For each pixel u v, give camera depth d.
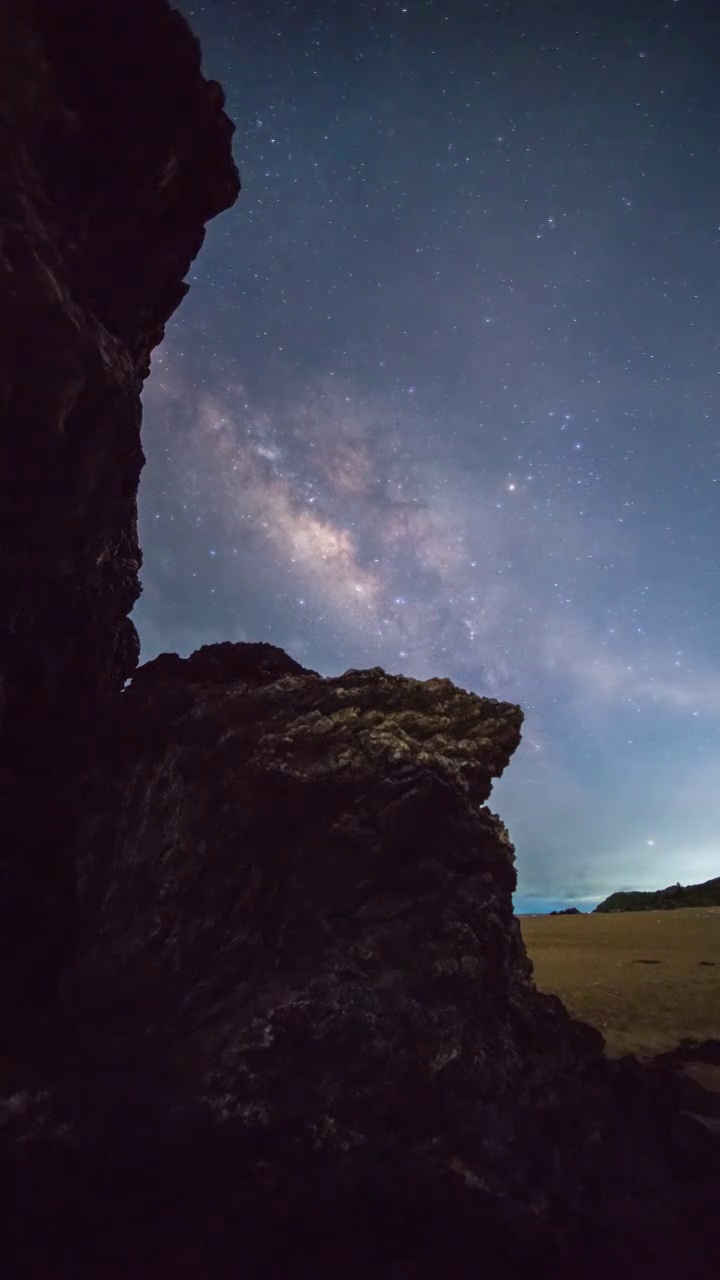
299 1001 5.42
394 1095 5.29
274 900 5.88
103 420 6.57
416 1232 5.09
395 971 5.69
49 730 6.89
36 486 6.30
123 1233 4.98
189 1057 5.40
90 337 6.21
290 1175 5.04
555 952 15.38
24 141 6.27
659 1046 8.91
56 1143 5.08
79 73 6.90
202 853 5.95
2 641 6.40
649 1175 5.88
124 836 6.29
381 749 6.12
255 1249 4.97
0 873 6.18
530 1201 5.39
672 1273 5.35
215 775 6.08
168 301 8.58
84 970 5.95
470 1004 5.75
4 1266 4.84
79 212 7.06
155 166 7.47
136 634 8.55
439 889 6.01
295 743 6.08
